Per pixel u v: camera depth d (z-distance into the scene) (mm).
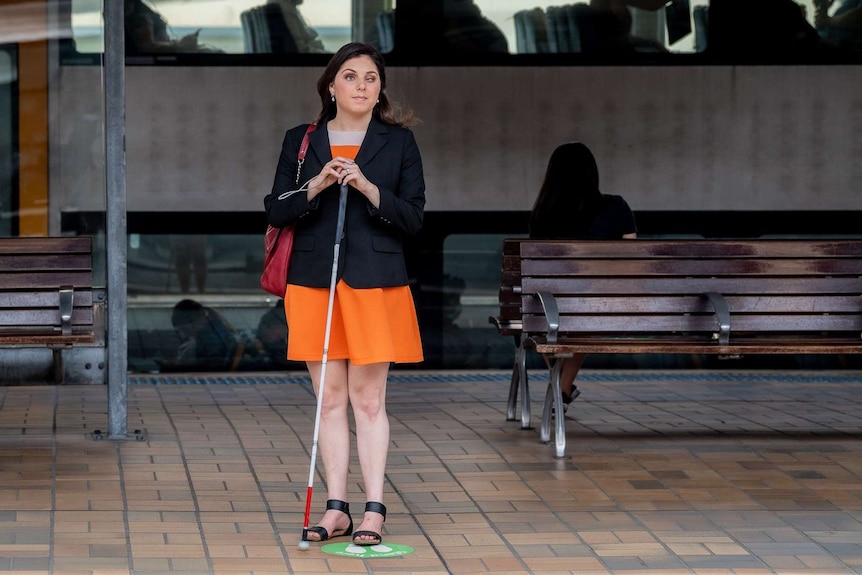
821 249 9164
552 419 9805
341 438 6426
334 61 6309
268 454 8422
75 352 9156
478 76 12367
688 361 12898
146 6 12070
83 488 7359
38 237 8805
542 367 12773
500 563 5957
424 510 6988
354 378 6316
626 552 6156
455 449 8680
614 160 12484
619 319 8914
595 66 12422
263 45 12188
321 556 6047
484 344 12617
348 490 7461
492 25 12383
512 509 7020
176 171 12172
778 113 12547
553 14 12406
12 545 6105
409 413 10172
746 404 10750
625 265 8953
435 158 12375
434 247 12453
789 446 8844
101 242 11875
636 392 11414
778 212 12602
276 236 6309
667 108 12492
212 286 12297
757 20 12508
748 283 9070
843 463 8273
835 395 11305
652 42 12469
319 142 6301
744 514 6922
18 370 9078
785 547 6254
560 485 7598
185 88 12141
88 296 8695
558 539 6395
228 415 9953
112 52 8742
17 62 11758
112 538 6281
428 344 12562
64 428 9336
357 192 6242
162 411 10125
